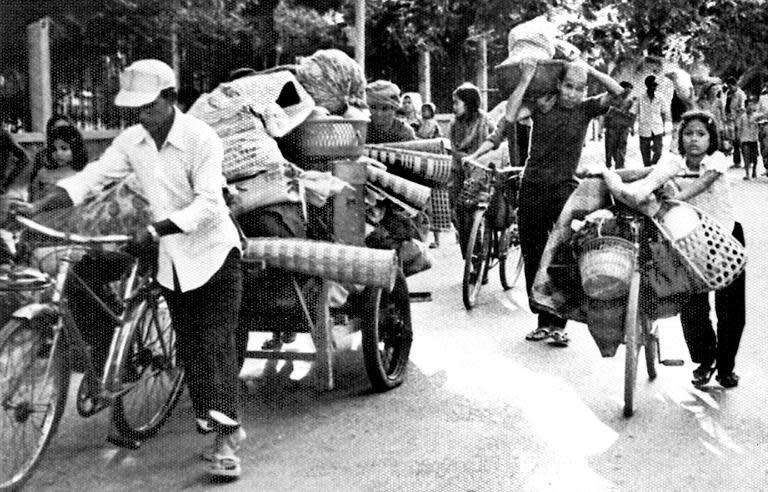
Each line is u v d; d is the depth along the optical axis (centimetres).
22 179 630
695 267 543
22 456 424
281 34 1206
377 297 569
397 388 599
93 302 450
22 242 437
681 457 486
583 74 705
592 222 574
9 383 416
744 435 520
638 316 564
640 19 1582
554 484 450
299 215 552
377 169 616
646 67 1605
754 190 1716
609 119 1534
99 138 948
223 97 550
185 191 443
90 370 450
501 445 500
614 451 494
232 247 449
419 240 675
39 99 911
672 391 599
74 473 457
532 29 723
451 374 632
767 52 1831
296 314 549
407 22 1620
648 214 548
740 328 586
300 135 579
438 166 668
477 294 866
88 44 937
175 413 546
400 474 460
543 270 602
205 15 1023
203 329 446
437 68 1919
